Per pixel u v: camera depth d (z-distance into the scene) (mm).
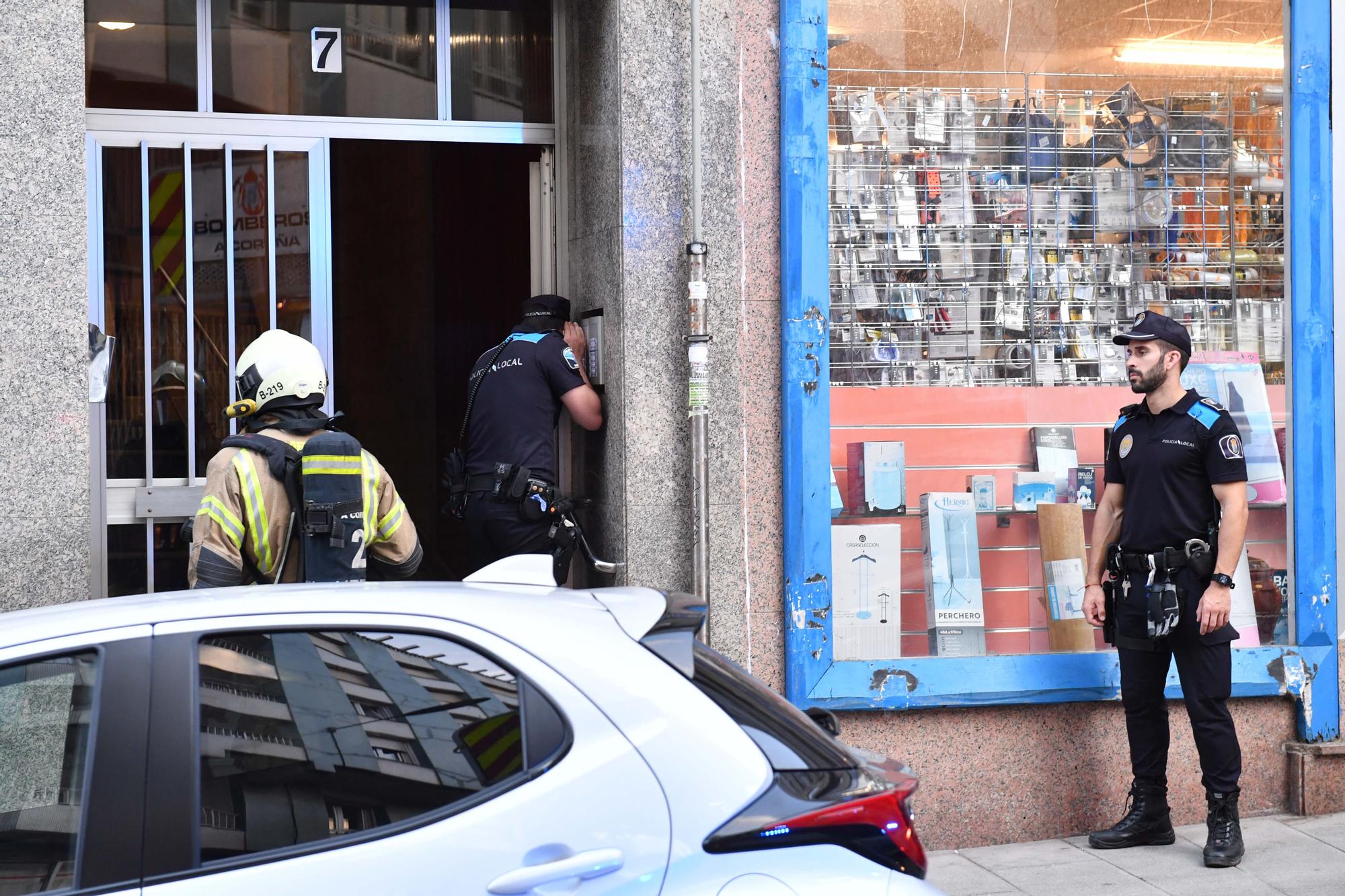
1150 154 7254
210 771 2885
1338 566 7086
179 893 2762
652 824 2889
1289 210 7133
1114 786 6777
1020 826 6699
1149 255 7250
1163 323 6168
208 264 6758
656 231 6523
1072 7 7145
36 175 5723
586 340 7004
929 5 6941
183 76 6730
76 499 5805
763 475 6648
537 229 7344
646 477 6539
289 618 3076
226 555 4738
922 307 6961
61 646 2971
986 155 7047
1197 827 6758
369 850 2818
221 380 6777
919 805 6629
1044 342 7121
